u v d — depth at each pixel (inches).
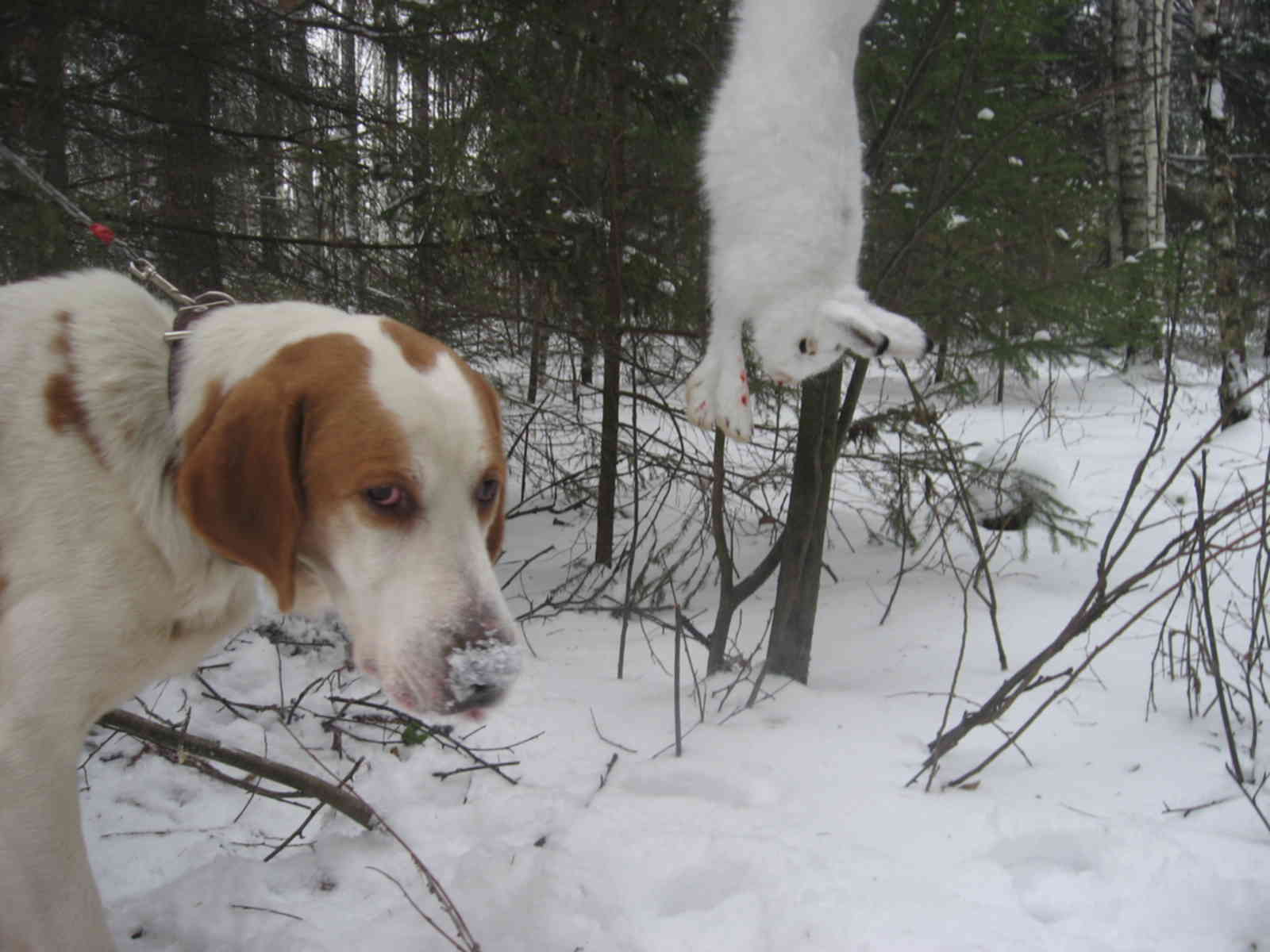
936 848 33.2
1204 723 42.9
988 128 60.9
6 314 25.2
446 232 64.8
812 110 21.5
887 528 77.1
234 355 25.1
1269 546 40.8
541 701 48.0
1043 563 70.8
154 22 61.0
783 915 29.0
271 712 46.9
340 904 31.5
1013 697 37.3
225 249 71.4
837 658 54.9
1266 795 35.9
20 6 53.9
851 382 48.3
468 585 23.6
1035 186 63.8
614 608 63.6
